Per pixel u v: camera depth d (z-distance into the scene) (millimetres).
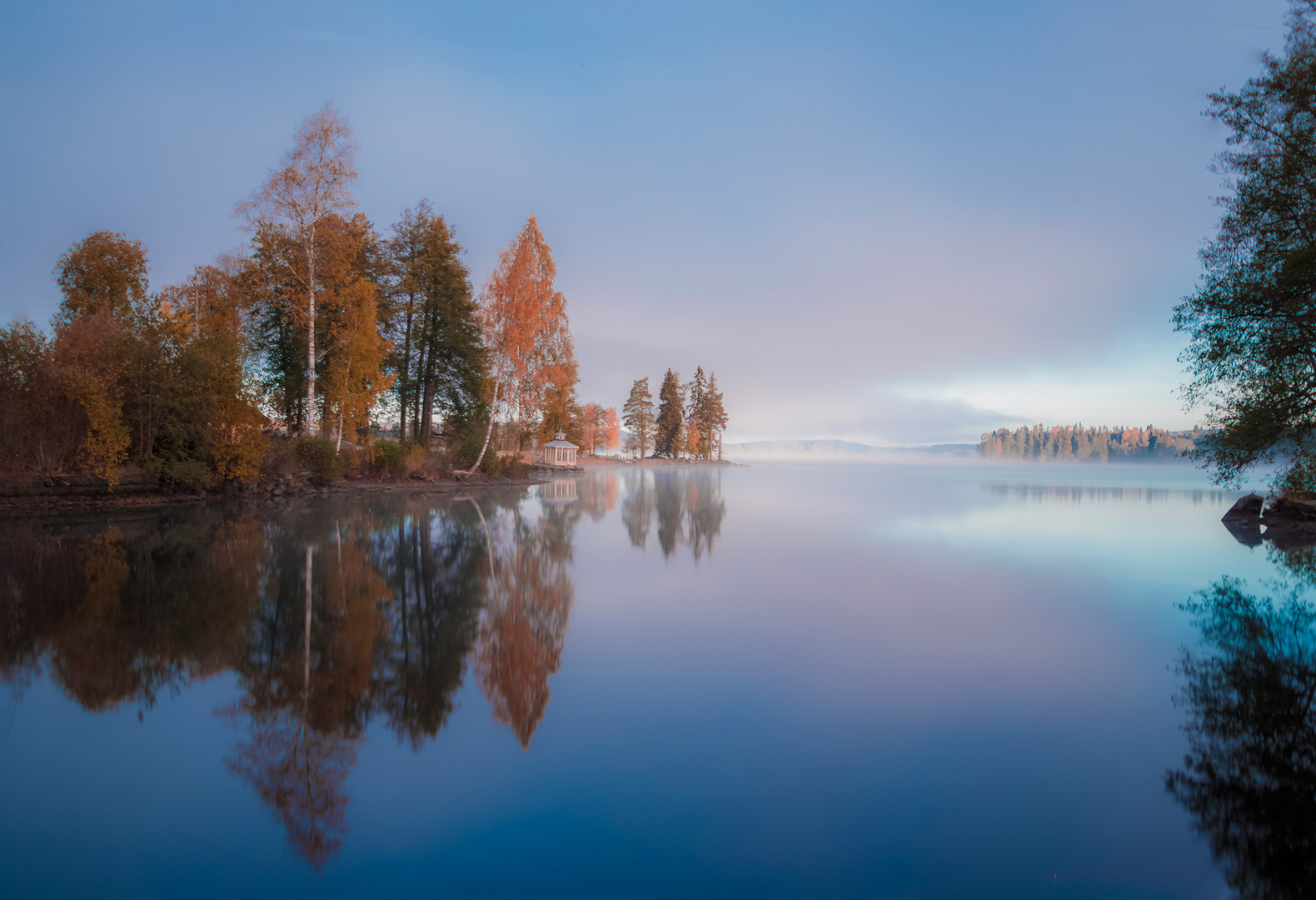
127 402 19234
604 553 12352
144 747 4148
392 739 4301
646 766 3984
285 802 3514
